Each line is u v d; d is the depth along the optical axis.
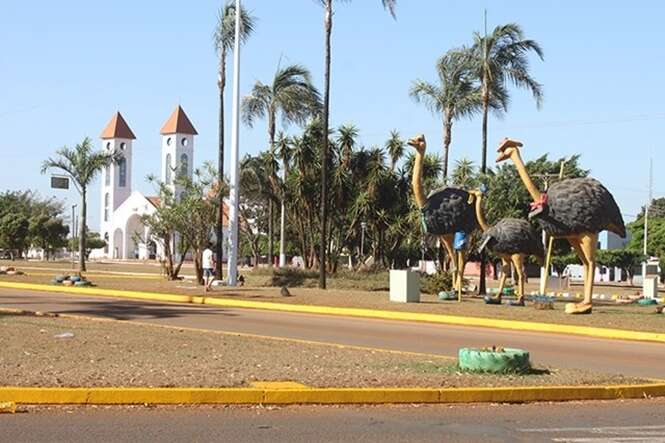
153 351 14.27
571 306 26.52
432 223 31.73
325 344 17.03
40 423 8.88
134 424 8.98
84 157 50.59
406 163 47.88
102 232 120.50
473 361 12.75
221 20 40.22
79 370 11.59
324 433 8.84
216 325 21.17
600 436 9.02
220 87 40.06
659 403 11.56
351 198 48.22
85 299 29.73
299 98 48.44
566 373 13.15
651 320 24.53
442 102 43.88
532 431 9.26
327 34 36.16
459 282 32.06
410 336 20.12
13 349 13.77
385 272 43.97
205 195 38.91
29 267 60.12
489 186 41.28
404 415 10.03
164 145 114.69
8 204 96.19
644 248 73.06
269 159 48.69
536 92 42.34
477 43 42.09
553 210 26.36
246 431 8.81
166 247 42.06
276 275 41.81
